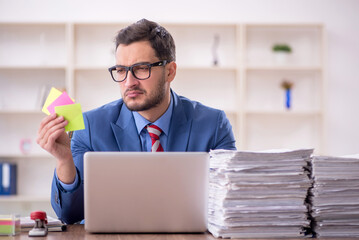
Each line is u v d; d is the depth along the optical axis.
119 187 1.40
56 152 1.63
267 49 4.79
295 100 4.83
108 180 1.40
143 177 1.41
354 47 4.83
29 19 4.64
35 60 4.68
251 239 1.36
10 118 4.70
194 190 1.41
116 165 1.40
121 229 1.41
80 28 4.69
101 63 4.71
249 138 4.80
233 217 1.35
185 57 4.74
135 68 1.80
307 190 1.41
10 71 4.68
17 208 4.52
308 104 4.82
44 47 4.67
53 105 1.58
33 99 4.70
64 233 1.44
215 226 1.40
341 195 1.40
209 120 2.09
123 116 2.03
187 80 4.74
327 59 4.83
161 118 2.00
